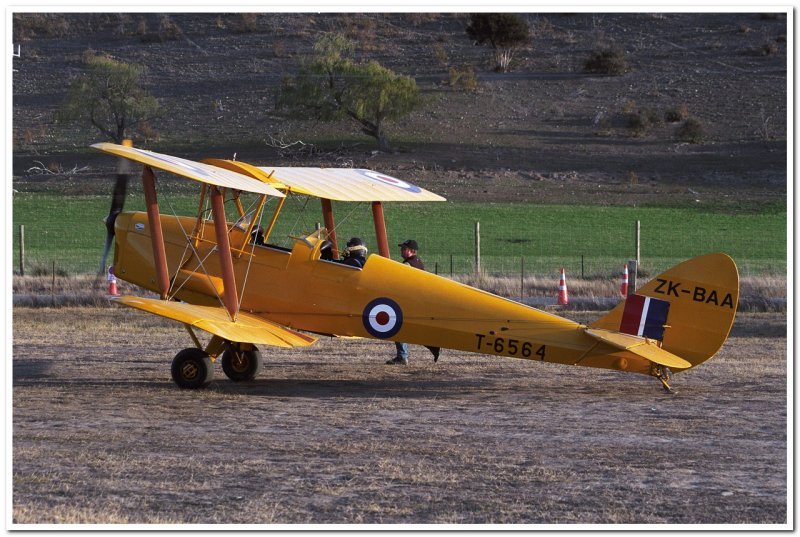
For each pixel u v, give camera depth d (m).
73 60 182.75
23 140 137.75
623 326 21.14
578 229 83.56
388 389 22.02
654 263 59.47
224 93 163.12
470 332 21.64
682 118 147.88
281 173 24.72
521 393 21.55
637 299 21.08
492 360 26.44
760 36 189.12
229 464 15.38
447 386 22.45
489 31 185.62
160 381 22.70
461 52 193.00
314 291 22.38
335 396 21.08
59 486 14.20
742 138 138.12
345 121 146.88
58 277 44.34
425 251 67.88
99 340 29.52
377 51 195.62
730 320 20.50
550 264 57.50
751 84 163.12
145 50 190.62
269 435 17.25
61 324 32.72
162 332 31.42
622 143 138.75
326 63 139.50
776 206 101.94
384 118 141.50
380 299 22.06
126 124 144.12
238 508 13.33
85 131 144.12
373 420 18.58
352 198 23.31
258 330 21.17
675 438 17.30
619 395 21.31
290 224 72.25
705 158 130.00
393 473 14.98
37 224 80.94
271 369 24.83
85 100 139.50
